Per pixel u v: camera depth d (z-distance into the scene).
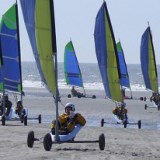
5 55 87.81
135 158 46.09
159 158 46.78
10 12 88.00
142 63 155.12
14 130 71.00
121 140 62.75
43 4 49.81
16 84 88.00
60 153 47.41
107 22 93.25
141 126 90.88
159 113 124.88
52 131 50.97
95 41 93.88
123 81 184.75
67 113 51.59
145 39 154.38
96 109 131.25
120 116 88.06
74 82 198.75
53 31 49.59
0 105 86.69
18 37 87.75
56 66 49.53
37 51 50.41
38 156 45.12
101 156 46.44
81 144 55.31
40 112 116.12
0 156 45.00
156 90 154.50
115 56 93.56
